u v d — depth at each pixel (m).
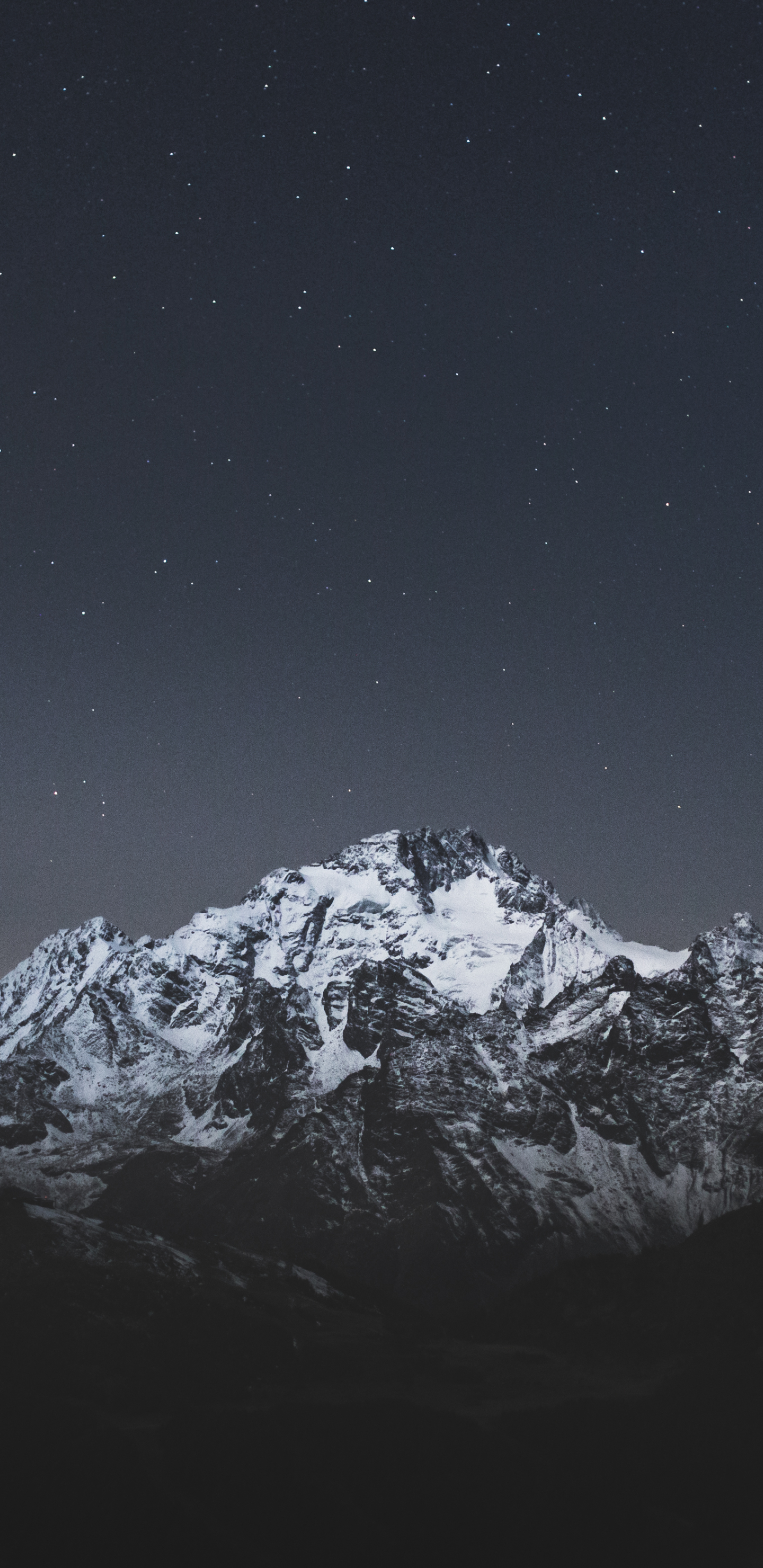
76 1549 101.31
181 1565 100.94
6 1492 104.69
